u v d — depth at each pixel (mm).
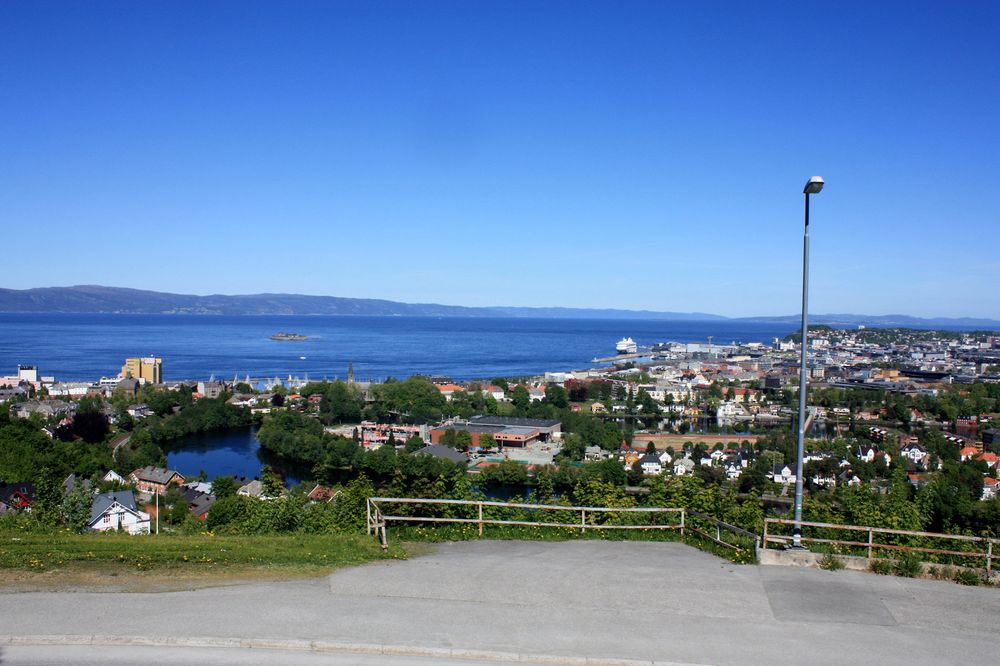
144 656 10633
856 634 12070
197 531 22734
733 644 11500
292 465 85875
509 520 19828
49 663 10328
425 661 10703
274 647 11062
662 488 21375
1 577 13859
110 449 86625
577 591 13938
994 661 11102
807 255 17141
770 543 18156
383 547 16812
